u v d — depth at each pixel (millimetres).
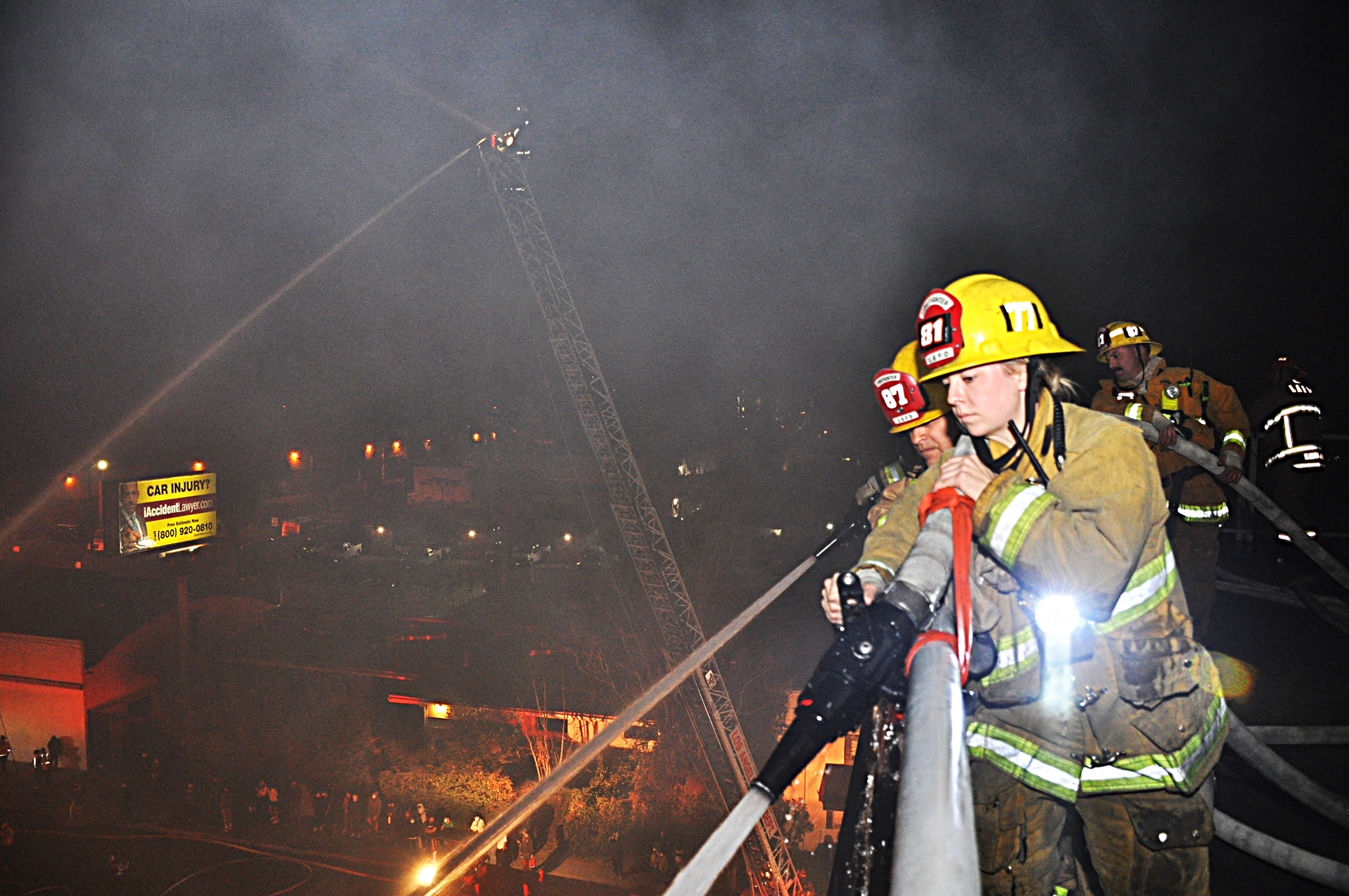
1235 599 6836
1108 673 1566
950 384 1594
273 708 41094
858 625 1106
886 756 1408
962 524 1312
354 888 30531
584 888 30844
